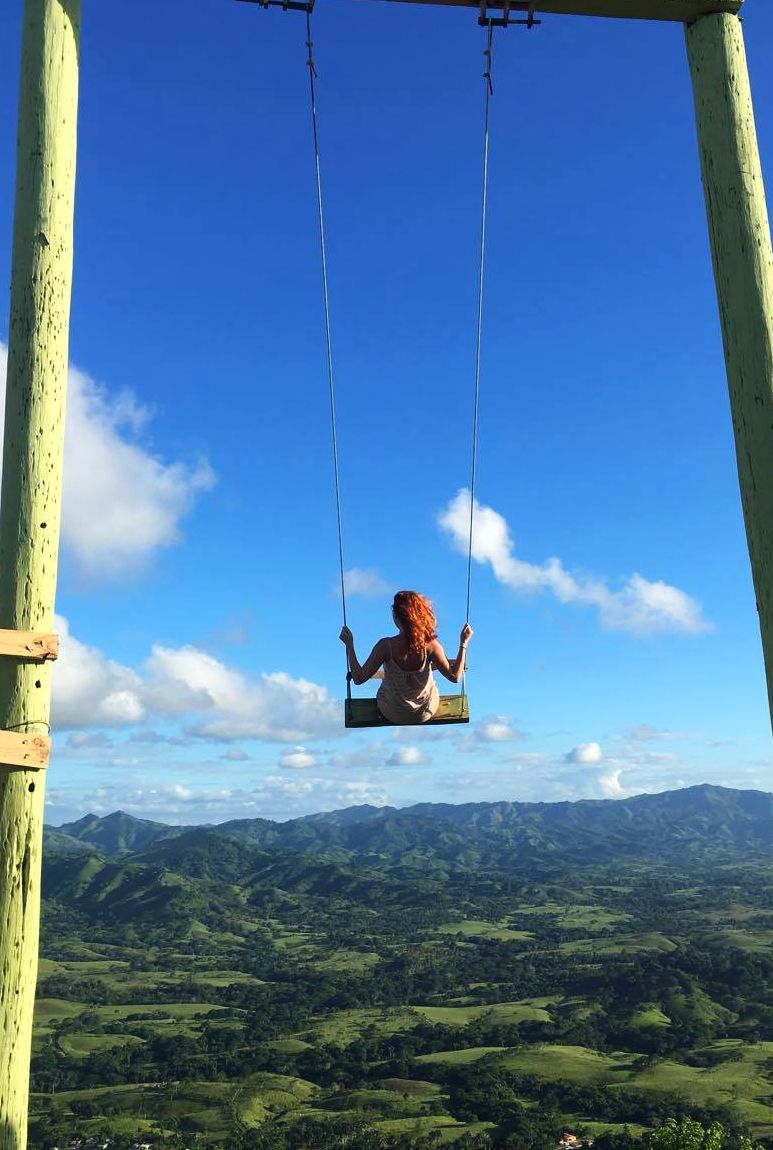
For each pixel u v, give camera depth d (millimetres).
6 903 3564
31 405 3908
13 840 3609
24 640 3697
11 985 3518
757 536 4082
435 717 5707
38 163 4086
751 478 4141
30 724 3705
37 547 3828
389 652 5523
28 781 3664
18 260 4031
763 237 4359
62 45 4180
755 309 4266
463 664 5664
